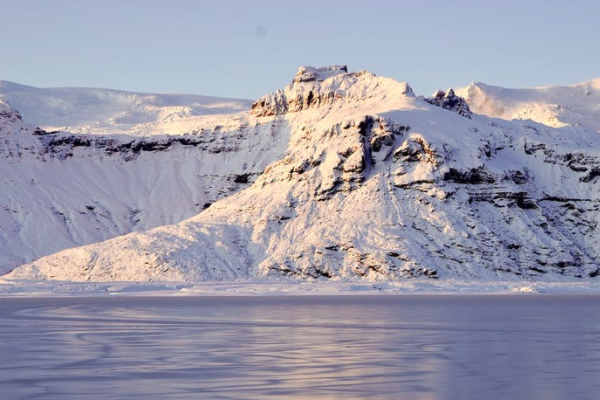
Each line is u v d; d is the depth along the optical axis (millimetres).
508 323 151875
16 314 187750
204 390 74312
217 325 147625
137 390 74438
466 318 167000
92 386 76625
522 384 77188
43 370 86562
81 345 111250
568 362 92188
